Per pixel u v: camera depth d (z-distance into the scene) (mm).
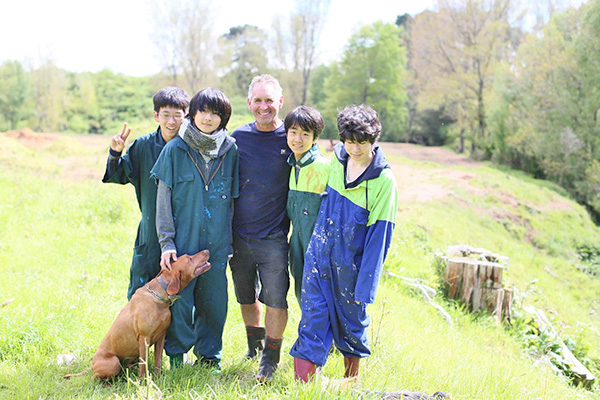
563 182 28891
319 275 3566
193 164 3557
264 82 3744
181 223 3562
